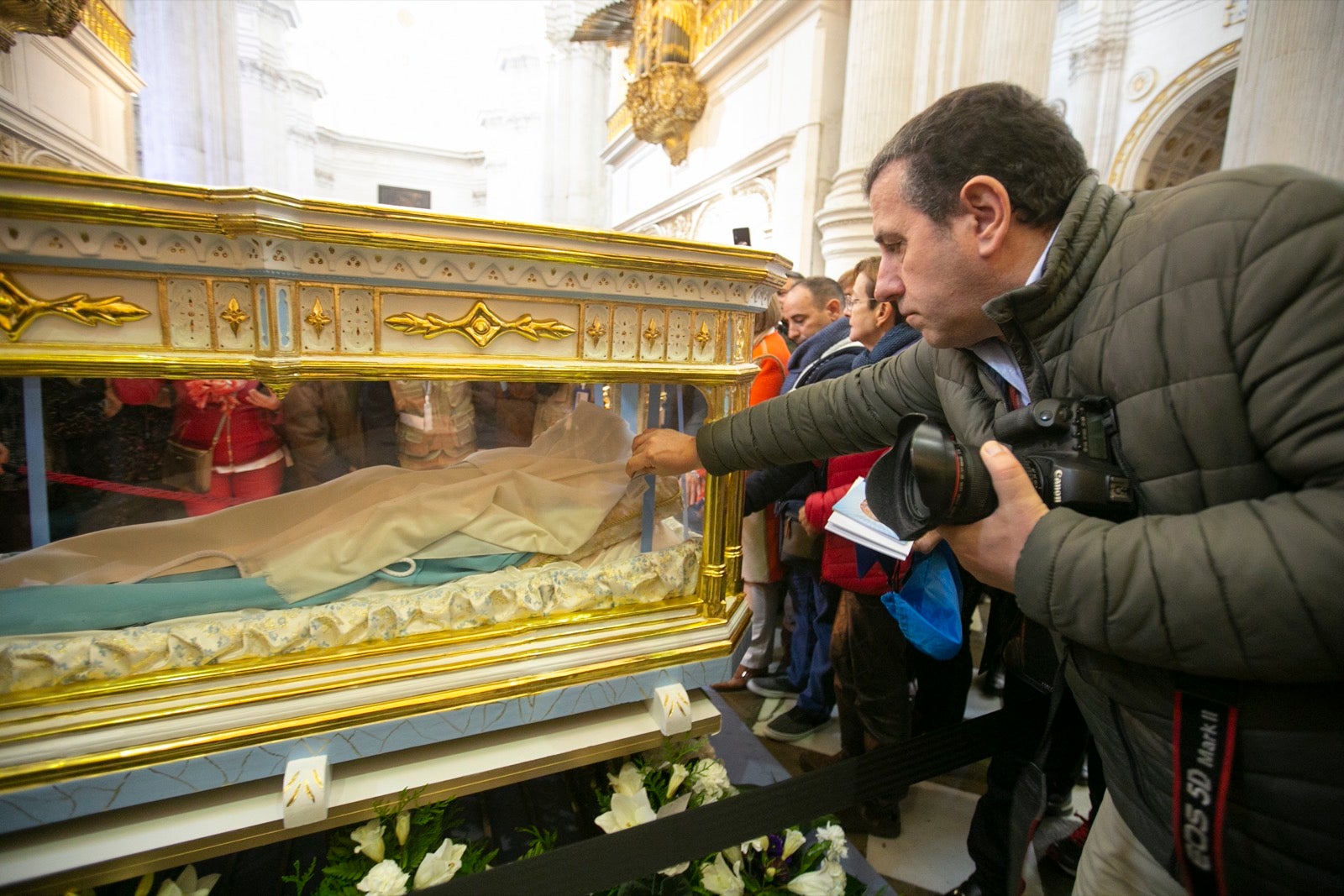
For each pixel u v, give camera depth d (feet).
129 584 2.73
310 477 3.18
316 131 42.39
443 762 2.98
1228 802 1.79
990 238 2.08
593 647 3.22
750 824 2.72
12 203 2.04
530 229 2.72
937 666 5.12
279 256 2.40
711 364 3.47
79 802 2.39
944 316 2.31
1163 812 2.08
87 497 2.69
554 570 3.36
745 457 3.35
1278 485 1.66
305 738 2.67
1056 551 1.69
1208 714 1.76
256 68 36.94
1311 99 8.15
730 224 17.57
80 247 2.20
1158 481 1.80
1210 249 1.64
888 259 2.43
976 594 4.90
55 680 2.45
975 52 11.37
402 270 2.62
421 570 3.19
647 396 3.92
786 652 6.88
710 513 3.54
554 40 36.17
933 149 2.10
